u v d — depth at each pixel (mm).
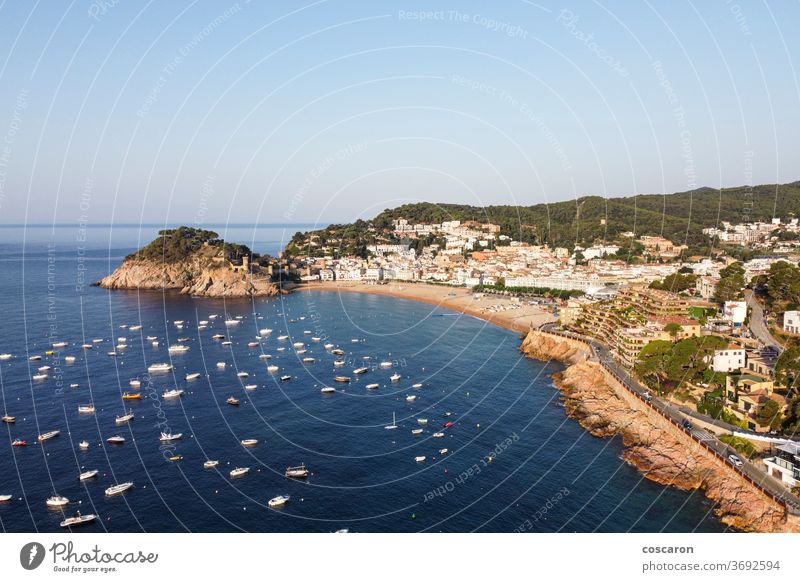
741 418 144125
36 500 131000
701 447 135625
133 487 136625
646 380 183000
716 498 122062
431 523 119062
